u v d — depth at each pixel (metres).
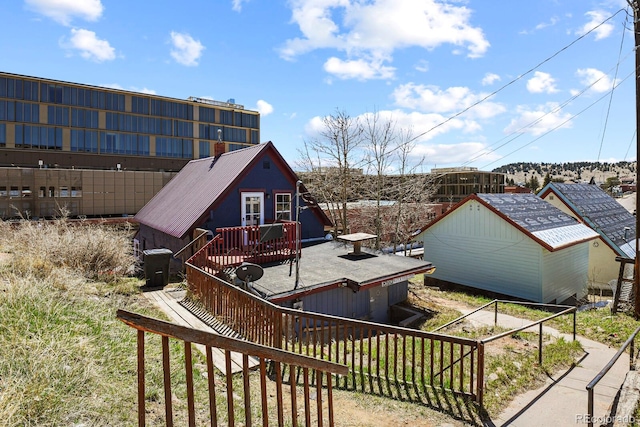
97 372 4.20
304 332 9.80
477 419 5.01
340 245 15.63
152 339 5.75
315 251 14.41
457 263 16.88
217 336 2.58
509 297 14.99
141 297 9.23
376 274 11.26
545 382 6.31
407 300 13.08
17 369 3.77
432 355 5.80
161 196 20.30
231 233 11.92
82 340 4.63
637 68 10.22
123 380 4.29
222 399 4.61
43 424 3.28
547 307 13.59
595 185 26.83
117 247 10.79
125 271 11.29
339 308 11.02
